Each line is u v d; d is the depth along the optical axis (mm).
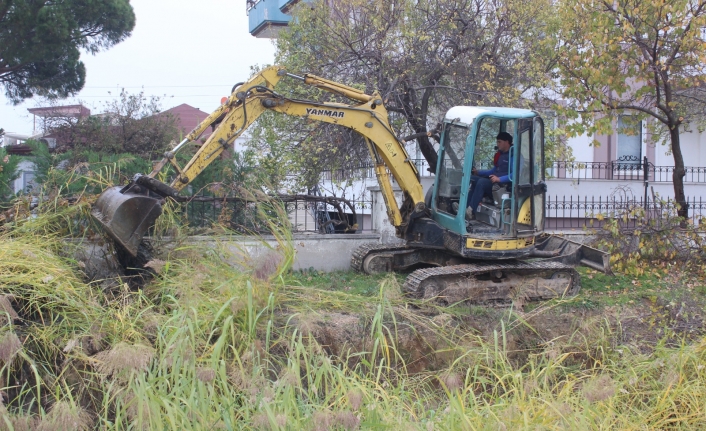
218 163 10633
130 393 4805
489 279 8641
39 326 6031
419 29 11102
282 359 6145
